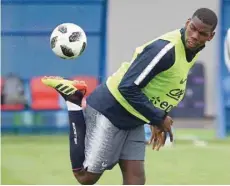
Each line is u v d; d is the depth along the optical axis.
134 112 18.73
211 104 53.47
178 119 51.16
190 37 17.61
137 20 53.84
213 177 28.45
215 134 44.03
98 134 19.09
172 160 32.88
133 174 19.38
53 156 33.78
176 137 42.09
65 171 29.56
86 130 19.38
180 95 18.67
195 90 51.44
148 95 18.42
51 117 44.25
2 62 43.78
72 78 43.91
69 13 42.16
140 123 18.95
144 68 17.72
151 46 17.72
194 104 51.34
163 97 18.50
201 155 34.56
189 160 32.94
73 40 20.20
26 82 44.53
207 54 53.56
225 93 43.59
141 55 17.83
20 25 42.31
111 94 18.89
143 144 19.52
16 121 44.06
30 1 41.66
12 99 43.84
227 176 28.67
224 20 41.94
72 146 19.36
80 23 42.34
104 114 18.94
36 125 44.22
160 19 54.03
